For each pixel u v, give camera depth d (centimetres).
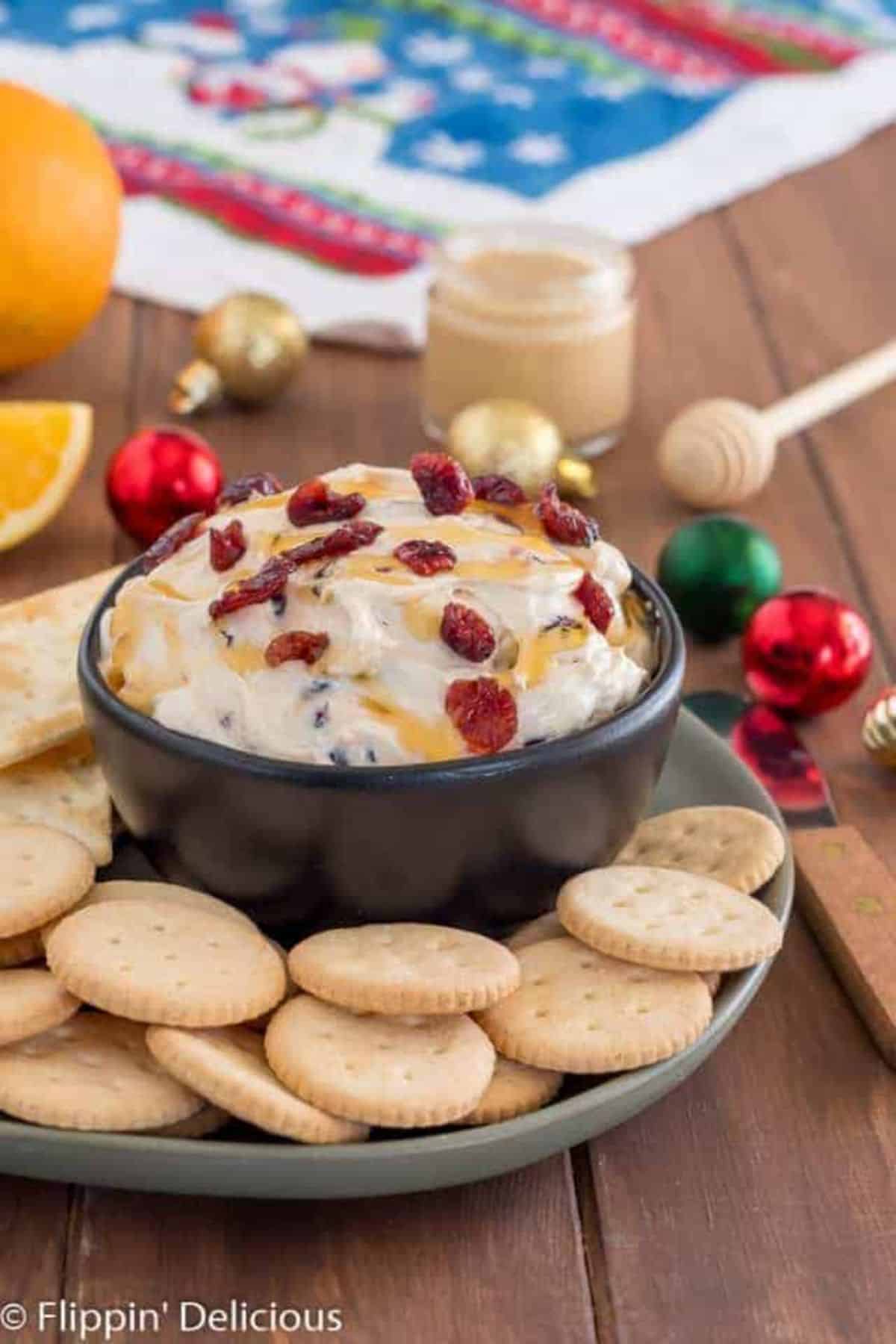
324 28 128
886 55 128
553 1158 65
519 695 65
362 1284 62
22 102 94
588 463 97
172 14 129
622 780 66
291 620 65
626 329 96
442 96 120
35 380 99
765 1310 61
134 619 67
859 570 91
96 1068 63
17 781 71
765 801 72
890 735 78
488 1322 61
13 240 93
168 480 87
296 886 66
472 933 66
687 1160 65
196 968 63
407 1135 62
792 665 81
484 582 66
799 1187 64
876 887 72
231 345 96
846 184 118
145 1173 60
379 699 65
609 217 110
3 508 88
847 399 98
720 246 111
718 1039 64
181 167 111
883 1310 61
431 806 64
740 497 93
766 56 127
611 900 66
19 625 76
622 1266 62
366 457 96
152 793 66
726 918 66
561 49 126
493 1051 63
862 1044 69
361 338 102
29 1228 63
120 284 105
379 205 110
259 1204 63
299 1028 63
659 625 69
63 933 64
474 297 95
